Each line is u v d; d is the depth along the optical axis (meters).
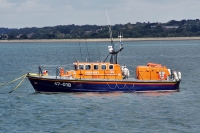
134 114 68.00
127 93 83.62
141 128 60.50
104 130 59.44
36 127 60.84
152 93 84.44
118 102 76.25
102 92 83.50
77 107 72.50
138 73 85.81
